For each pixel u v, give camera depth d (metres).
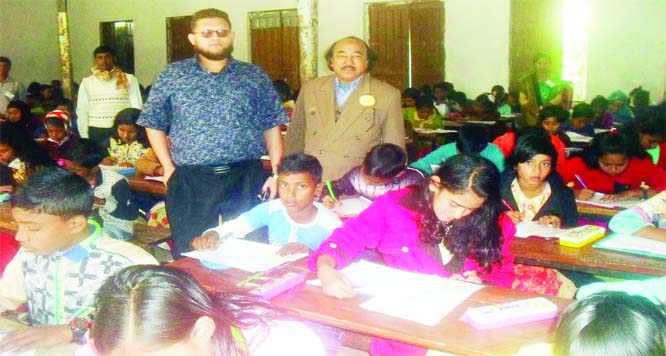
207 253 2.46
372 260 2.84
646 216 2.81
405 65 10.73
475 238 2.22
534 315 1.82
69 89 10.75
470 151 4.04
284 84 8.20
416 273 2.20
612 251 2.65
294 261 2.36
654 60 9.23
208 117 3.30
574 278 3.24
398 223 2.29
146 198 4.98
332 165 3.82
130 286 1.17
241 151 3.38
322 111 3.91
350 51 3.79
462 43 10.28
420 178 3.57
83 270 2.03
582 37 9.62
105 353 1.15
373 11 10.81
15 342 1.82
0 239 3.48
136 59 13.05
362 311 1.91
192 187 3.37
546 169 3.23
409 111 8.70
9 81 8.82
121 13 12.97
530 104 8.43
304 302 1.99
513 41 9.95
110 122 5.95
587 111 7.27
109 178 3.66
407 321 1.84
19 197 1.93
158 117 3.36
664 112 7.88
